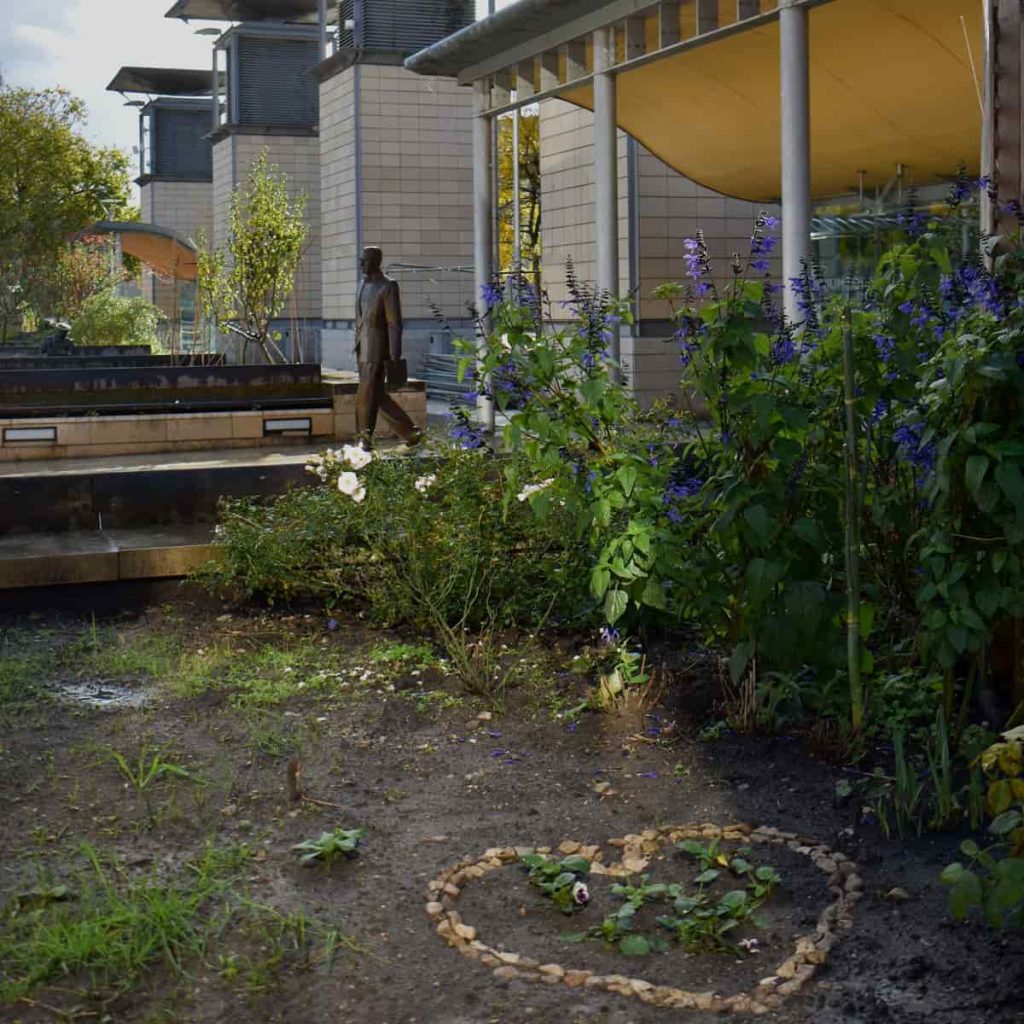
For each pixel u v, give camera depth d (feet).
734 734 18.28
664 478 19.85
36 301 114.11
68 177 119.34
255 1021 11.22
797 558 18.07
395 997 11.61
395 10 97.71
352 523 25.57
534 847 14.96
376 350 41.65
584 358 21.35
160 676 21.63
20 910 13.09
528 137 71.26
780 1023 11.19
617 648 21.34
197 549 27.73
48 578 26.99
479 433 25.45
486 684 20.47
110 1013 11.28
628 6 41.22
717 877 14.06
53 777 16.98
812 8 34.42
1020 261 17.26
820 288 20.34
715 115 50.08
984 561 15.90
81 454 42.45
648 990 11.68
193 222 162.50
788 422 17.24
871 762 17.11
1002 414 15.64
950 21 37.88
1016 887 11.33
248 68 124.26
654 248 58.08
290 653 22.72
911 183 52.75
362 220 98.78
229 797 16.34
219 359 64.85
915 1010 11.34
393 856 14.65
